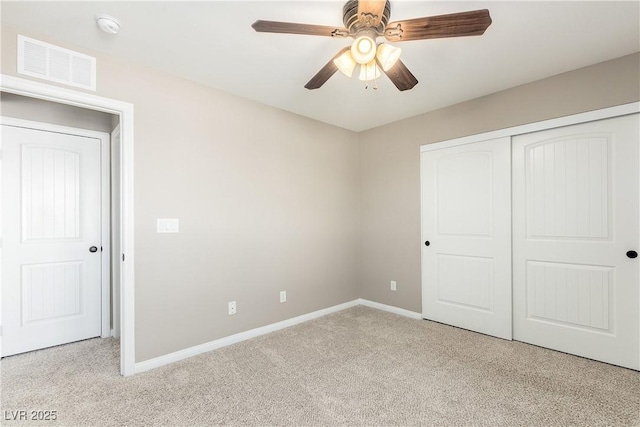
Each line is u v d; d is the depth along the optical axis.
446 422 1.66
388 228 3.66
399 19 1.78
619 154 2.22
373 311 3.66
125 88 2.18
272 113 3.08
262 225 2.97
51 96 1.90
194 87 2.53
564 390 1.94
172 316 2.38
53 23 1.78
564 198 2.46
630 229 2.18
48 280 2.65
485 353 2.47
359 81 2.54
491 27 1.84
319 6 1.66
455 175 3.08
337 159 3.74
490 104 2.83
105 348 2.63
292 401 1.85
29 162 2.57
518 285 2.71
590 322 2.34
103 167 2.93
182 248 2.44
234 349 2.59
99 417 1.70
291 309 3.20
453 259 3.10
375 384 2.03
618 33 1.91
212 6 1.66
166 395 1.91
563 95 2.43
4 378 2.12
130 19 1.76
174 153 2.41
